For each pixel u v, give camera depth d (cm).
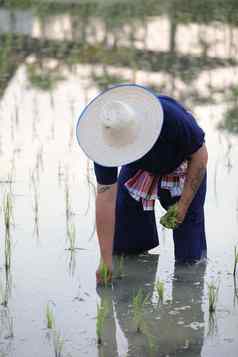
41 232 1362
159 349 998
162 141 1152
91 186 1572
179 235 1260
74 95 2259
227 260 1263
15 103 2181
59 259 1263
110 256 1181
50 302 1123
